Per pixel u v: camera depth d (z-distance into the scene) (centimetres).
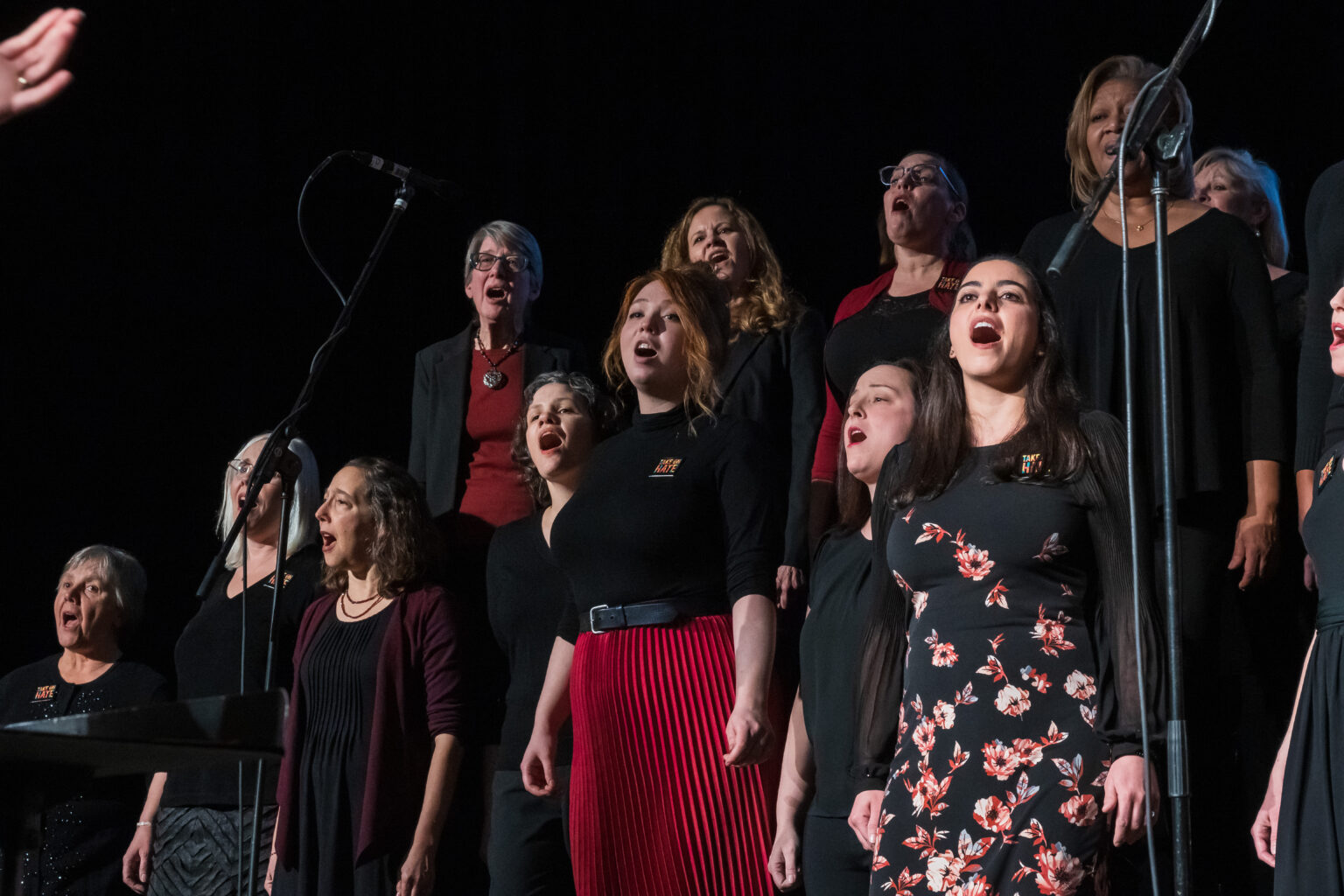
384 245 422
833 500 434
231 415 805
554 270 809
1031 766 276
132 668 563
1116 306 369
